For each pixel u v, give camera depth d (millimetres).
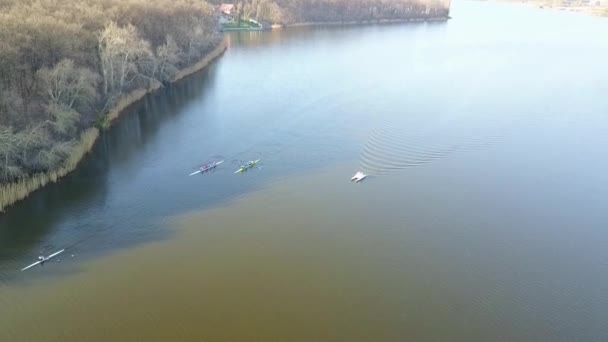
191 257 59844
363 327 50562
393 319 51719
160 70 124625
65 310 51531
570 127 102312
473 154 88750
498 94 123500
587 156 88812
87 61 100938
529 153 89625
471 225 67688
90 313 51219
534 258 61594
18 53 83562
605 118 107938
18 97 80375
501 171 82688
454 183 78438
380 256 61312
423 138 95000
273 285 55938
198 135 94750
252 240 63312
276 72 143125
